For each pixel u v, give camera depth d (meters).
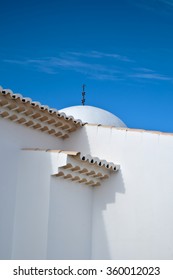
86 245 14.64
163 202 14.57
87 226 14.74
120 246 14.60
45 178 13.44
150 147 14.91
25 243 13.24
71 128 15.49
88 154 14.93
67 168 13.55
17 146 13.91
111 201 14.90
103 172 14.73
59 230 13.55
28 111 13.79
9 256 13.19
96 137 15.46
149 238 14.45
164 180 14.67
